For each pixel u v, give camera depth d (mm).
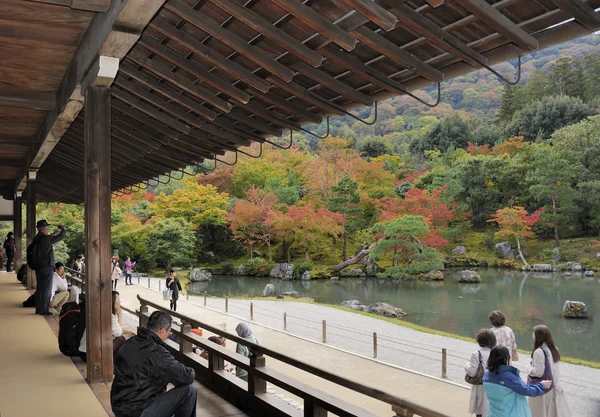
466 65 3562
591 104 57469
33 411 4172
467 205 46312
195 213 43562
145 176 10180
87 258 4855
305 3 3309
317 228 39750
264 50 4027
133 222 40094
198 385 5250
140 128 6980
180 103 5348
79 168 10617
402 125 81938
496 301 26172
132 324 12359
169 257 40375
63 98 6043
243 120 5469
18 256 16781
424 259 35594
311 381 9922
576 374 11789
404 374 10648
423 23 3051
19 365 5629
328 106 4566
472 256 42281
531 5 2941
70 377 5129
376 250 35344
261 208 41188
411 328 17266
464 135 61906
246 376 6469
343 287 33469
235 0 3451
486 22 2918
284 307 21438
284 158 53969
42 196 17031
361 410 3229
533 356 4652
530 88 65562
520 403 3836
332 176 45500
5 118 8000
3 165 12742
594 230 44125
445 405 8492
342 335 15312
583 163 43688
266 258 45094
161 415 3115
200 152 7145
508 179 46031
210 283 37031
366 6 2873
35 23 4594
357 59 3818
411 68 3607
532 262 40812
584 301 25375
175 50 4477
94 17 4449
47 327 7852
